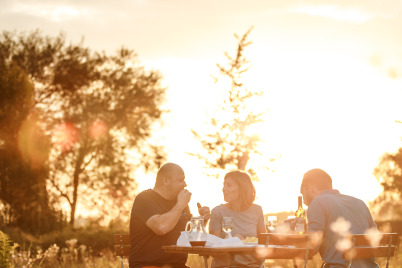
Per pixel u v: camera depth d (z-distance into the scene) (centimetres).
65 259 1678
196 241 613
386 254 666
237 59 1845
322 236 673
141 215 661
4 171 2952
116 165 4097
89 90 4141
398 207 3164
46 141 3136
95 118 4006
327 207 674
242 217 749
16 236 2295
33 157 3047
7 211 2936
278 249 618
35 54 3975
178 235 678
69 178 4028
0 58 3922
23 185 2975
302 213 740
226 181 754
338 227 668
